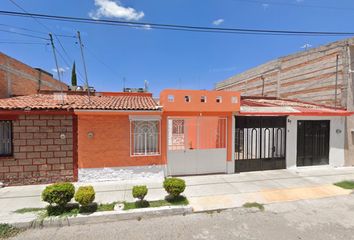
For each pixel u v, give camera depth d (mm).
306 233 4508
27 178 7277
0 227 4598
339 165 10234
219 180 7902
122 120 7785
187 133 8805
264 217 5227
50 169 7426
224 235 4445
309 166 9945
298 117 9664
